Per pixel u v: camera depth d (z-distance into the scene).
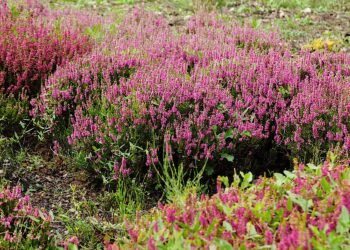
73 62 3.23
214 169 2.88
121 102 2.89
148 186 2.83
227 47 3.65
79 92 3.06
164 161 2.75
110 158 2.83
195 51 3.56
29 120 3.10
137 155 2.83
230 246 1.80
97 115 2.92
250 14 5.23
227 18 4.90
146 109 2.82
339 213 1.87
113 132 2.83
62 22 4.00
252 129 2.84
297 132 2.82
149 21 4.41
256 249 1.84
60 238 2.51
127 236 2.49
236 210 1.98
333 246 1.74
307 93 2.97
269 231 1.85
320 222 1.87
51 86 3.06
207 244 1.85
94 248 2.52
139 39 3.76
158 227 1.99
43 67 3.23
